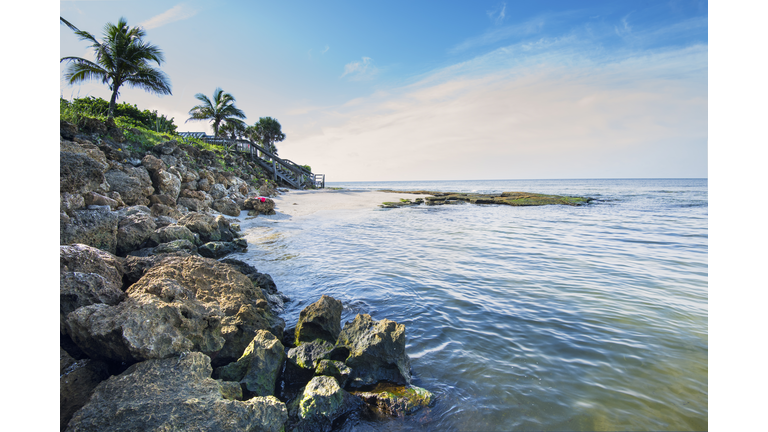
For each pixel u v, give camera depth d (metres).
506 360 4.61
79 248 4.91
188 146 20.44
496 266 9.46
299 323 4.94
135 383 3.18
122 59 18.97
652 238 14.07
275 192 28.16
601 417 3.51
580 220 20.09
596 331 5.46
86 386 3.38
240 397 3.46
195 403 2.96
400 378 4.11
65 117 13.02
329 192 37.12
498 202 32.06
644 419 3.47
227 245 10.60
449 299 6.90
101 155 11.33
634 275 8.66
